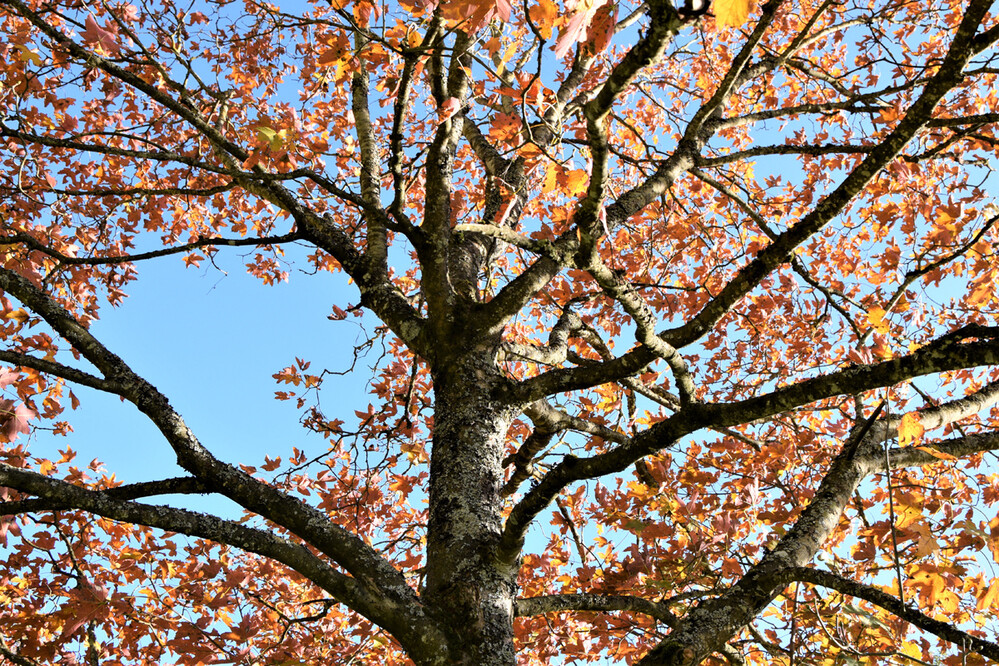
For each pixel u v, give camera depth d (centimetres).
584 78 606
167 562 620
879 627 417
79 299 684
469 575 323
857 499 450
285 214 675
